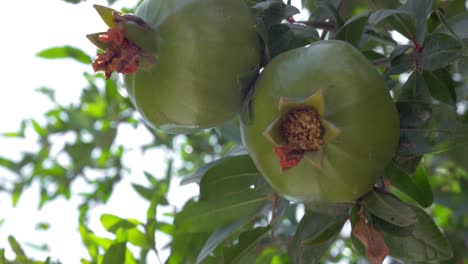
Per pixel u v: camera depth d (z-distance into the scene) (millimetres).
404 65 449
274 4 436
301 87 387
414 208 436
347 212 425
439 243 437
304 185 396
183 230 488
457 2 490
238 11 417
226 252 479
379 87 392
